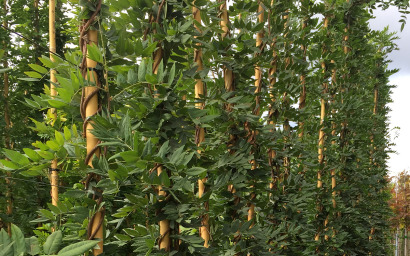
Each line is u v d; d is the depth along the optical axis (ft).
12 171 4.85
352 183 17.34
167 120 5.81
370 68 23.31
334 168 15.42
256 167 9.37
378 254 20.61
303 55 12.80
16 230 2.51
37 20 23.26
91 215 4.60
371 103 20.33
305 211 12.69
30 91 22.40
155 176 4.99
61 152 4.73
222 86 8.55
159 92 5.45
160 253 5.66
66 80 4.54
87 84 4.60
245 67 8.68
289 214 11.24
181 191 6.31
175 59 6.18
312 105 15.37
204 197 6.13
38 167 4.77
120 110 5.66
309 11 12.94
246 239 8.75
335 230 16.07
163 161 4.88
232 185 8.75
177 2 6.07
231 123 8.18
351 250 17.43
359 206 19.27
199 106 8.01
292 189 11.73
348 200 17.65
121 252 11.96
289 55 11.30
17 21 22.29
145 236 6.08
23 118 22.33
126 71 5.61
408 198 41.29
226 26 8.47
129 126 4.50
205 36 7.29
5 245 2.44
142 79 5.08
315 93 14.01
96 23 4.86
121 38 4.87
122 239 5.97
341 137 17.15
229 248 8.16
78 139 5.14
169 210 5.60
